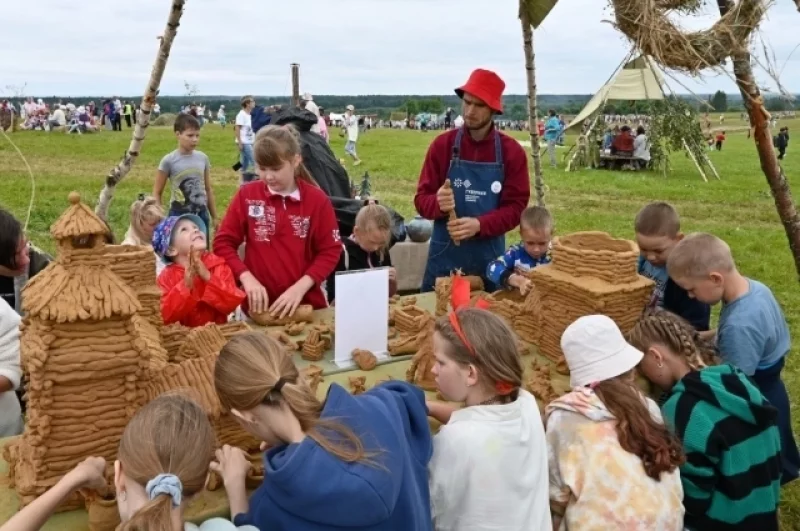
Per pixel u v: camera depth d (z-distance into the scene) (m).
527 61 4.89
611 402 2.22
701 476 2.44
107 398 1.69
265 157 3.18
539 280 2.83
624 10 3.30
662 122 19.56
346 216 5.04
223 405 1.73
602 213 13.16
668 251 3.29
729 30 3.18
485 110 3.87
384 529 1.61
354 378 2.47
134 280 2.35
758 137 3.58
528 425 2.00
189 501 1.57
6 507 1.74
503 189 4.07
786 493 3.93
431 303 3.58
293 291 3.20
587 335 2.30
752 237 11.13
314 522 1.54
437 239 4.26
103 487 1.66
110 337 1.65
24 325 1.72
